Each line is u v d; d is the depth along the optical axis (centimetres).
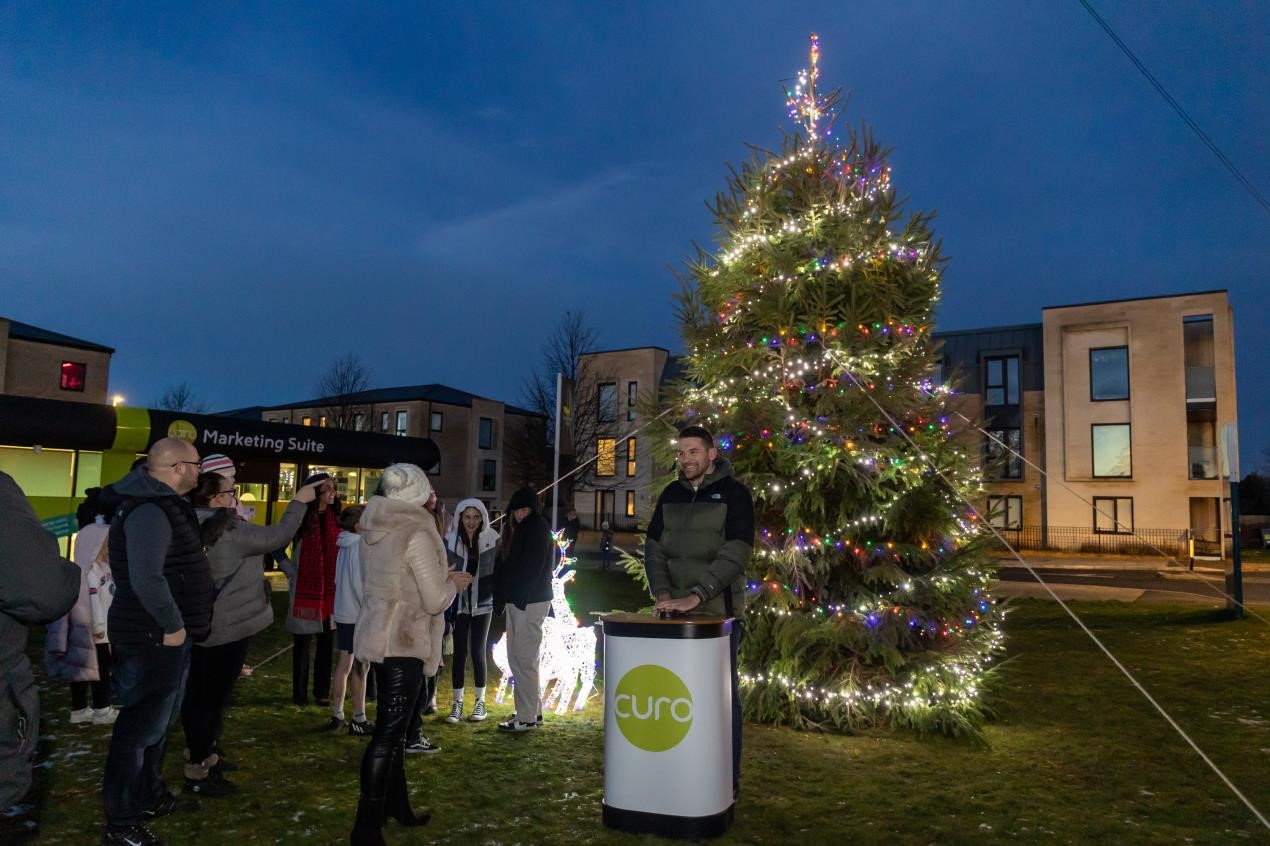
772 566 748
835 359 725
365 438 2195
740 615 525
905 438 699
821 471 716
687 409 798
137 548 400
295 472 2209
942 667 688
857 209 764
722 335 801
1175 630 1276
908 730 688
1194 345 3475
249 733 645
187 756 504
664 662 457
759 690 723
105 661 665
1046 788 545
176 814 470
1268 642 1162
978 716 697
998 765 595
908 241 762
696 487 533
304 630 735
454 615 766
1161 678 911
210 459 502
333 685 662
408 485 462
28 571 282
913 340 757
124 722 411
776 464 744
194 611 430
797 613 723
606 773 470
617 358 4825
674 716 454
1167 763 601
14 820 457
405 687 433
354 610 646
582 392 4534
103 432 1689
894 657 675
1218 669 964
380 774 421
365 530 448
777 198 805
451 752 617
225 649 495
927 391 754
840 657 714
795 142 798
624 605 1566
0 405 1570
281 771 553
